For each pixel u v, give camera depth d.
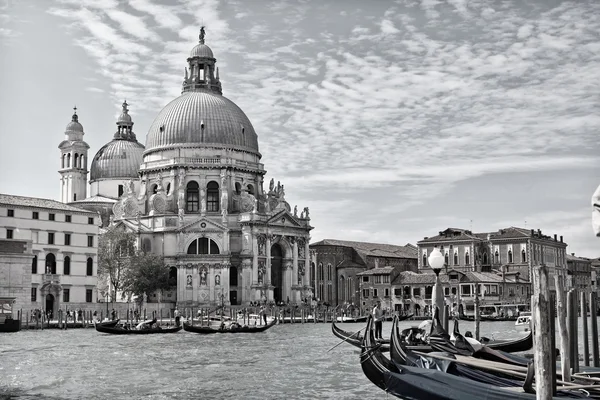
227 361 54.09
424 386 24.02
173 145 149.00
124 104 172.62
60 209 117.38
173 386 40.97
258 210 149.50
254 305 134.38
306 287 148.62
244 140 153.12
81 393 38.81
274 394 37.94
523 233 172.62
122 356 58.19
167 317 129.88
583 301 35.56
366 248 192.75
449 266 174.88
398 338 29.33
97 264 123.38
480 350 30.67
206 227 138.75
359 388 39.69
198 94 155.12
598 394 22.67
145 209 148.88
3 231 110.25
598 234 16.06
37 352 61.75
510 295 159.12
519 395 21.61
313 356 57.88
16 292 96.69
